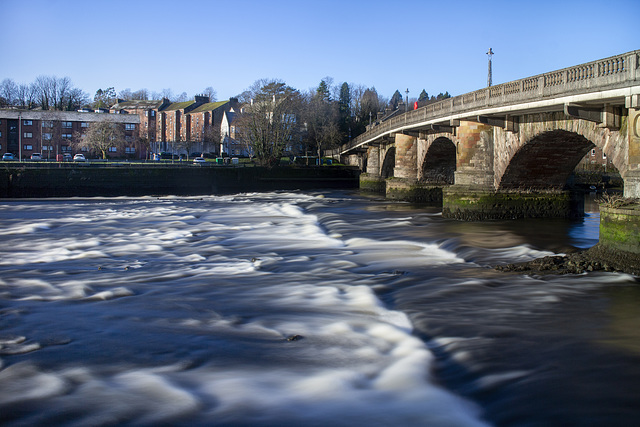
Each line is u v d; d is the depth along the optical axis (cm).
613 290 1575
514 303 1445
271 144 8512
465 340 1145
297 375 962
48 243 2548
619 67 1928
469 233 2758
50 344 1127
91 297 1512
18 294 1546
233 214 4122
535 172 3222
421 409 843
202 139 12450
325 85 14612
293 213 4238
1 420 807
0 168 6012
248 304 1431
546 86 2373
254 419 809
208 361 1029
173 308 1398
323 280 1723
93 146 10306
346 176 8438
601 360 1037
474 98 3191
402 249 2394
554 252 2227
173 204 5131
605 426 792
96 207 4753
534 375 966
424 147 4903
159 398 873
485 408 848
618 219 1822
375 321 1278
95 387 916
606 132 2231
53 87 15388
